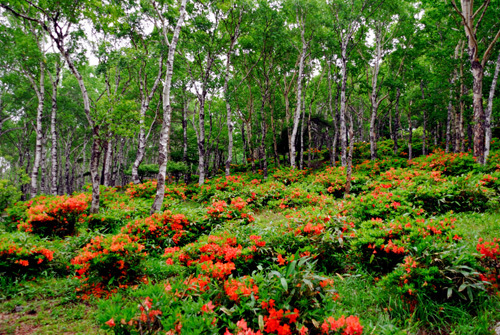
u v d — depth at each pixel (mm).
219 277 3873
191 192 16766
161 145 10250
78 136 35688
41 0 9578
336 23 14094
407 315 3432
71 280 5066
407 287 3490
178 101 26109
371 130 20359
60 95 26984
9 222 9312
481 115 11852
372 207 7719
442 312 3342
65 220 7934
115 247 4746
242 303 3037
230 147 19125
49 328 3664
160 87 23219
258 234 5879
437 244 3959
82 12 10750
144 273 5238
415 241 4352
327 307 3160
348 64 20281
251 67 20750
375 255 4637
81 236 7238
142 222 7320
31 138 34594
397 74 21156
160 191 10031
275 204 11758
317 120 30797
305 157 30156
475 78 12055
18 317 3953
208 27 17453
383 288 3900
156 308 2875
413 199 8312
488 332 2918
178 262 5504
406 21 19406
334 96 29297
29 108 26172
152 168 27188
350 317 2686
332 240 5023
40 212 7617
